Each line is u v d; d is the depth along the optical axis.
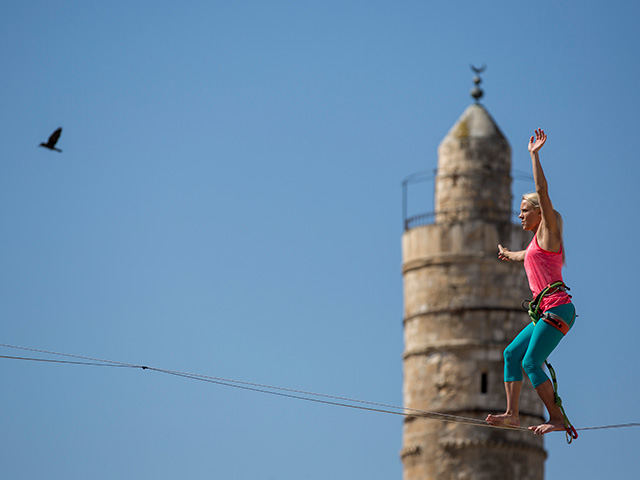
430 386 109.25
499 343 108.88
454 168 113.62
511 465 106.69
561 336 34.44
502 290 109.88
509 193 113.88
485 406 107.38
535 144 34.62
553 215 34.50
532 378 34.25
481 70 117.94
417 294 112.06
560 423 34.22
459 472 106.62
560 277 34.69
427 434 108.44
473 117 115.81
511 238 111.06
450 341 109.31
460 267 110.56
